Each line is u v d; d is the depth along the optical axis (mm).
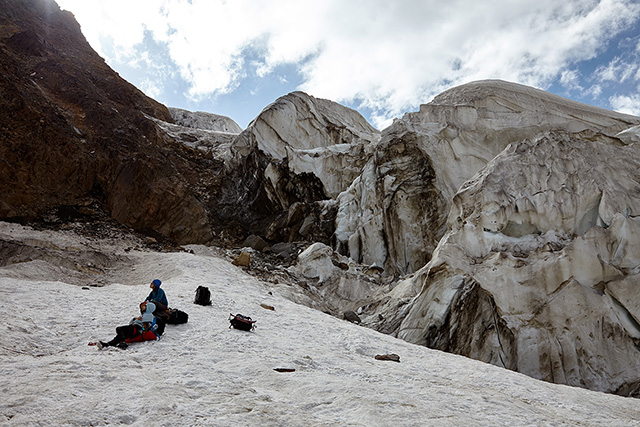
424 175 18953
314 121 26984
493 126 18500
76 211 21000
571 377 9625
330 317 10797
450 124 18891
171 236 22766
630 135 13844
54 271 13789
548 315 10289
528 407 5070
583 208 11367
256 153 25594
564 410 5355
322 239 22422
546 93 20578
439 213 18203
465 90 21234
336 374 5461
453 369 7031
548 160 12109
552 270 10633
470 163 18328
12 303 7301
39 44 32812
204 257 17734
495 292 10750
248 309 9430
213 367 4848
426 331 12039
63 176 21766
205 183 27953
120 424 3002
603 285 10414
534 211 11477
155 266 15727
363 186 21375
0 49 29125
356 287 17719
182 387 3947
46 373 3955
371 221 20078
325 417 3508
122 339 5715
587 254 10516
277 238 23734
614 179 11492
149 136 28750
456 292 11844
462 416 4086
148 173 23797
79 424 2906
